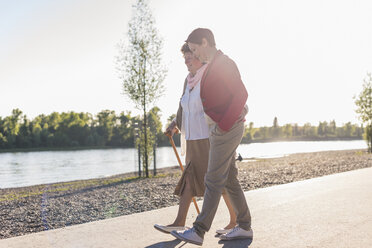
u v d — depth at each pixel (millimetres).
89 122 108500
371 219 3297
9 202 6316
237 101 2326
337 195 4602
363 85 22500
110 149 83812
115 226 2824
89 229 2176
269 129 165125
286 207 3920
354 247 2502
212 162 2430
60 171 21484
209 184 2432
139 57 12500
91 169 22391
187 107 2676
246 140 141000
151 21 12516
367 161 12250
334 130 168375
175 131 3027
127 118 103188
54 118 103875
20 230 3898
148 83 12562
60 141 94812
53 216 2156
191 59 2654
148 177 11656
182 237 2350
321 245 2555
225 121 2312
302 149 50500
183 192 2654
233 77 2379
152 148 12523
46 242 2773
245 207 2672
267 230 2980
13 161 37594
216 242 2656
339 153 25703
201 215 2396
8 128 89750
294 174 8938
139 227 3064
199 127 2613
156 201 4473
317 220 3295
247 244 2594
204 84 2445
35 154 59562
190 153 2666
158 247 2516
